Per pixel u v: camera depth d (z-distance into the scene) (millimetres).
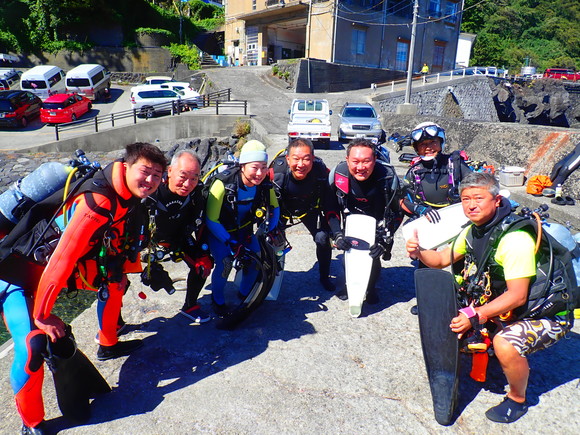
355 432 2424
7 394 2752
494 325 2602
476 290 2488
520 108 40969
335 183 3660
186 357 3117
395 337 3377
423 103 30859
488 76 37469
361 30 32906
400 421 2510
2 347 3377
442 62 39562
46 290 2189
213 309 3805
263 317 3688
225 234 3271
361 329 3488
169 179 2920
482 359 2736
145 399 2682
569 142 7969
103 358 3086
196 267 3402
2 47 37594
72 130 23672
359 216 3666
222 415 2543
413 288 4266
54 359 2238
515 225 2287
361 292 3551
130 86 37594
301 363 3033
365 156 3355
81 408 2471
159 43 40000
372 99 27797
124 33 39906
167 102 23250
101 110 28156
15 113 23781
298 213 3850
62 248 2248
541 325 2332
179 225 3176
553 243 2320
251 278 3854
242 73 33812
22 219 2383
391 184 3604
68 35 38969
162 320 3650
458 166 3477
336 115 23859
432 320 2480
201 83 33812
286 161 3723
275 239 3684
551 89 42531
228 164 3355
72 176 2434
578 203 6996
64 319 6082
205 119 21453
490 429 2434
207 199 3248
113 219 2400
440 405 2469
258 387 2785
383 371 2959
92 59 38312
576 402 2625
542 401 2635
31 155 20031
